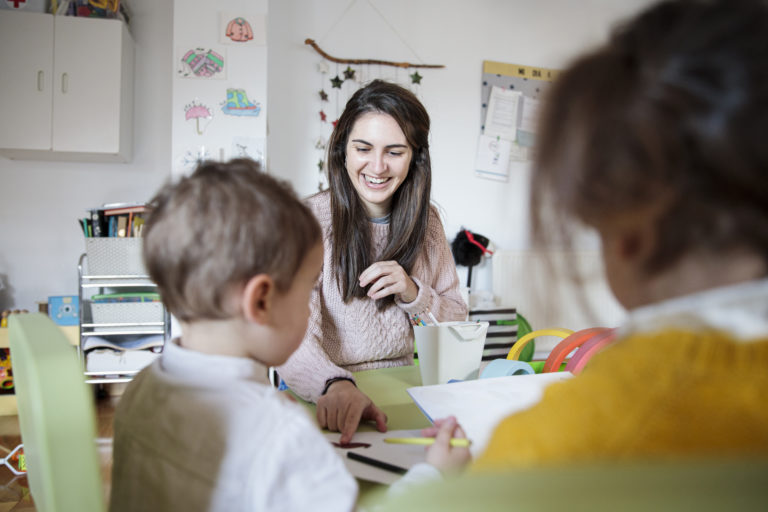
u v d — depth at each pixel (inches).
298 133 121.0
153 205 21.9
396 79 127.0
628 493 8.6
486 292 126.6
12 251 109.9
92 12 102.4
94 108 101.0
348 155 44.8
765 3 12.1
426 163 47.4
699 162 11.6
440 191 132.9
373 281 44.0
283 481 18.2
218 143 100.6
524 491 8.6
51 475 14.6
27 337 16.9
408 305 45.0
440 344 36.5
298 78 120.6
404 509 8.9
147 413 20.5
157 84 114.0
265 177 22.6
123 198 113.4
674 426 12.0
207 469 18.6
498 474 8.8
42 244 111.0
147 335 100.6
